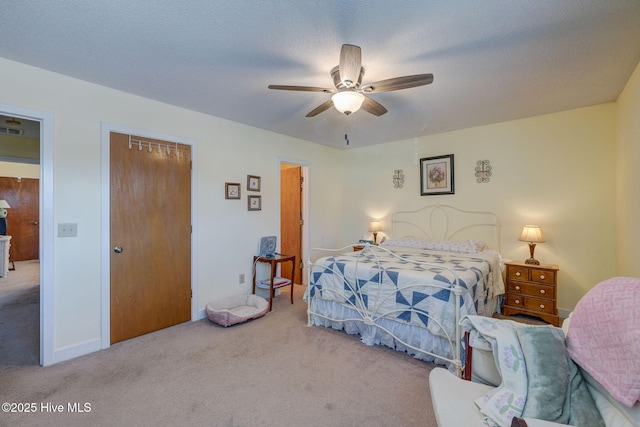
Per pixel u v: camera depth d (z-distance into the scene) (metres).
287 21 1.68
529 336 1.27
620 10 1.58
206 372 2.16
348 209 5.27
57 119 2.32
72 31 1.78
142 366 2.24
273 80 2.45
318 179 4.85
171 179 3.01
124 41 1.89
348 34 1.80
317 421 1.67
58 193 2.32
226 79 2.43
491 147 3.72
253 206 3.81
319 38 1.85
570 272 3.21
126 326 2.69
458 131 3.99
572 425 1.01
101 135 2.54
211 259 3.36
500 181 3.66
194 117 3.20
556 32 1.78
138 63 2.17
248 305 3.53
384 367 2.24
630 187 2.45
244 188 3.70
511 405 1.14
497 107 3.09
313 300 3.06
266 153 3.98
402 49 1.96
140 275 2.79
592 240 3.09
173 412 1.73
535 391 1.14
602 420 1.05
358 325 2.74
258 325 3.06
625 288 1.15
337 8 1.57
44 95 2.26
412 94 2.73
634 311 1.05
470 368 1.45
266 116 3.40
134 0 1.51
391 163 4.70
